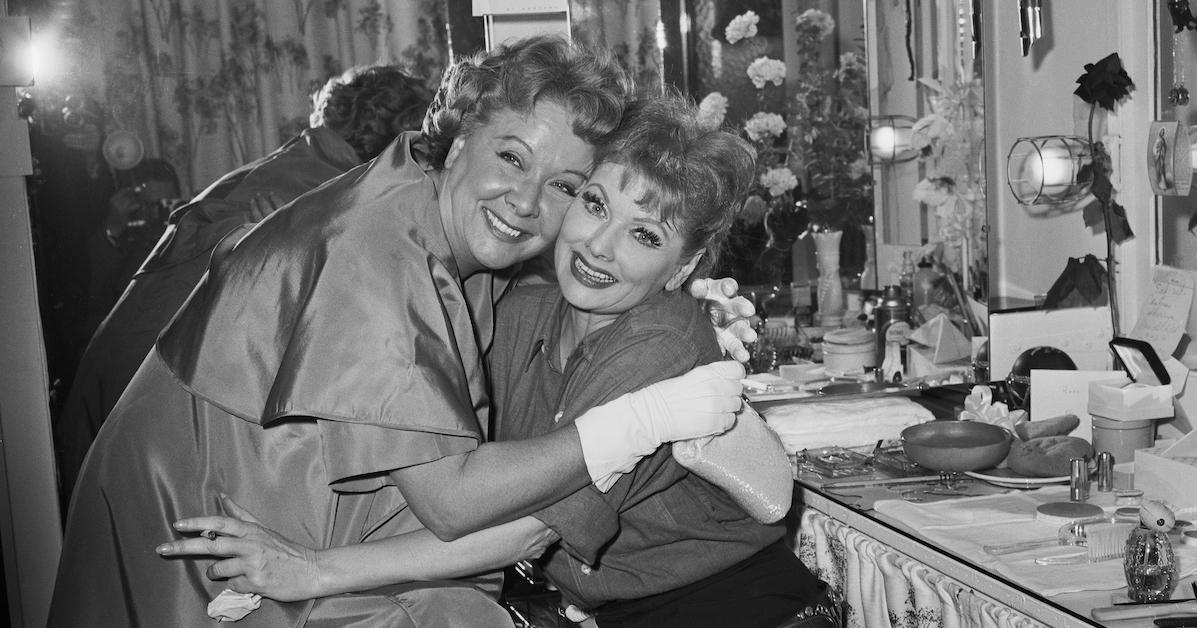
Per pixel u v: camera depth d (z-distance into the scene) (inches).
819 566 71.4
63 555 52.9
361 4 100.2
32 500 82.8
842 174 102.0
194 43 94.8
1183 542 56.4
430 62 101.7
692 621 51.0
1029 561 54.8
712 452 49.0
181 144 94.3
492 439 57.0
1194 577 51.8
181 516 50.0
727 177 48.8
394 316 46.9
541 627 72.1
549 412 53.8
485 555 48.6
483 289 56.2
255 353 49.3
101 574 51.1
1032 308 89.3
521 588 76.0
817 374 97.2
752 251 101.8
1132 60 84.2
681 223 48.2
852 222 102.6
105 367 85.5
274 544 48.3
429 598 50.5
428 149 54.3
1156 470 64.2
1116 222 86.4
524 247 51.3
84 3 88.3
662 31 99.7
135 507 50.4
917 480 70.7
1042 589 50.8
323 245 48.3
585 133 49.2
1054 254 90.4
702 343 51.1
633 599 52.3
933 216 96.3
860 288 103.9
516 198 49.5
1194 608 47.7
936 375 93.8
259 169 91.4
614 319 51.3
